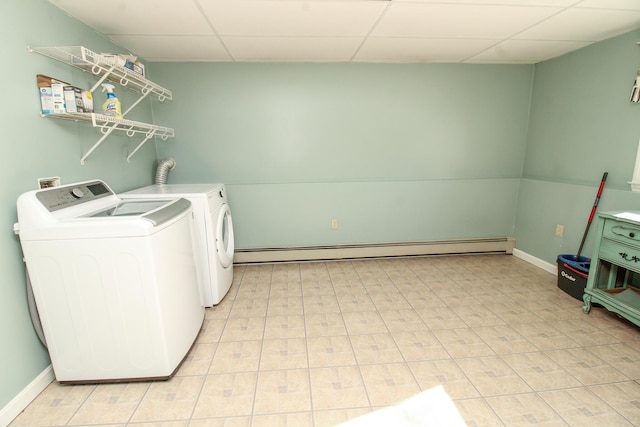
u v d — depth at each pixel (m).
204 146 3.18
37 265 1.51
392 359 1.87
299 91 3.18
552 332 2.12
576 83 2.83
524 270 3.19
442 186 3.47
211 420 1.46
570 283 2.61
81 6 1.81
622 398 1.56
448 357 1.88
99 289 1.56
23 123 1.55
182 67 3.02
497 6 1.91
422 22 2.14
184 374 1.77
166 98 2.98
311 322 2.29
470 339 2.06
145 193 2.29
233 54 2.82
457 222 3.57
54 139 1.75
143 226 1.52
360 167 3.40
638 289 2.26
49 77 1.67
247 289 2.83
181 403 1.57
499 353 1.91
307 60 3.07
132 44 2.50
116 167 2.40
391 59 3.08
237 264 3.39
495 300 2.57
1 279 1.45
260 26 2.17
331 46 2.64
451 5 1.89
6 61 1.46
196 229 2.33
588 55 2.69
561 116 3.00
